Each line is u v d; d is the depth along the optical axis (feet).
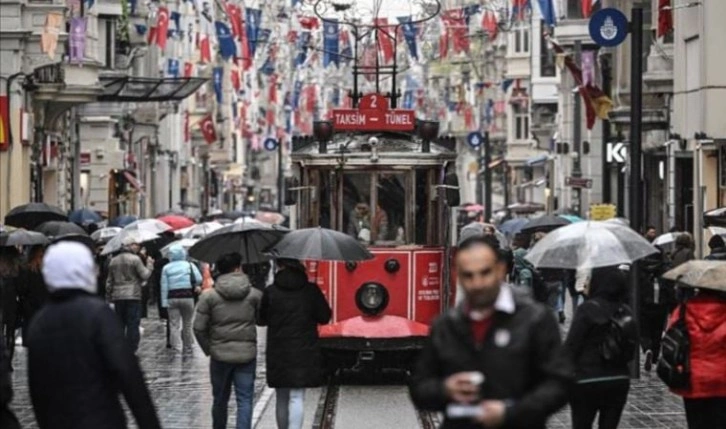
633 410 146.92
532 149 596.70
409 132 176.04
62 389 71.05
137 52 424.05
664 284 175.42
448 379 62.34
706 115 236.02
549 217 229.66
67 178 375.25
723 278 103.60
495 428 62.28
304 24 297.12
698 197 254.06
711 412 106.01
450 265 172.45
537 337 63.36
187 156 605.73
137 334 198.80
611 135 371.76
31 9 292.81
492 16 319.47
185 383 173.99
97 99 326.65
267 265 270.26
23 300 169.58
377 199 171.53
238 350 120.06
